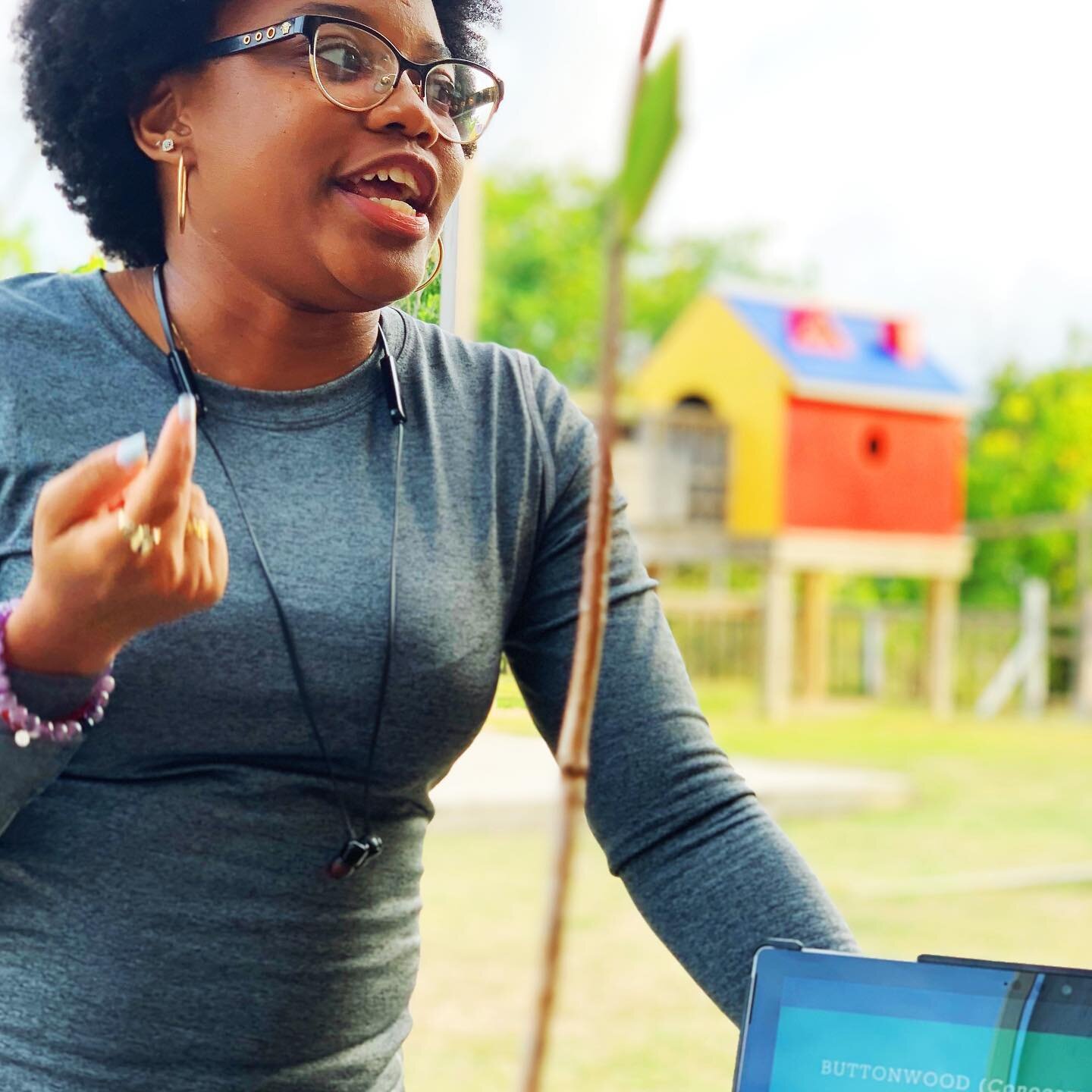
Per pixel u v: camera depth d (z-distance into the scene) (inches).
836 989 42.8
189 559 38.9
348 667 52.7
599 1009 172.2
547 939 22.6
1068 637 613.0
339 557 53.6
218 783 52.1
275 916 52.5
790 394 494.0
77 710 44.8
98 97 55.6
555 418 60.5
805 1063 42.5
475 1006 172.4
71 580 39.0
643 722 57.6
